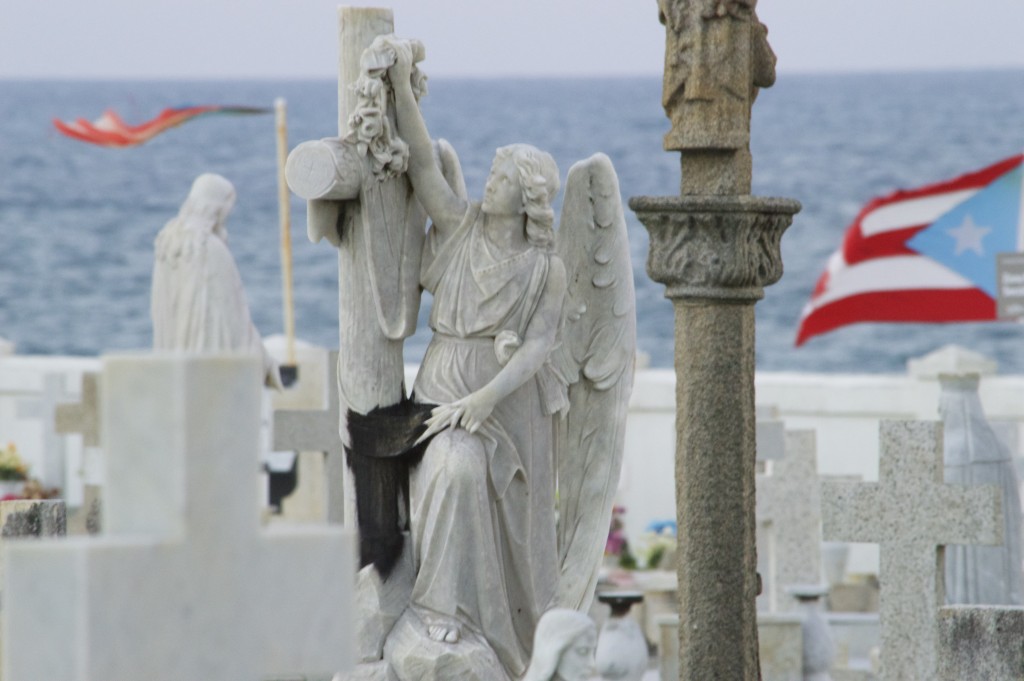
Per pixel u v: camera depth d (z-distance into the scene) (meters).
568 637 17.80
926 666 26.03
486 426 20.39
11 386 50.12
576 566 21.58
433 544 20.17
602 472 21.73
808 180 193.25
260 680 11.83
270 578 10.67
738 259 19.75
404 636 20.19
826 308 40.53
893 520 26.09
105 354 10.84
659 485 43.66
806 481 35.84
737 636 20.03
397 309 20.64
